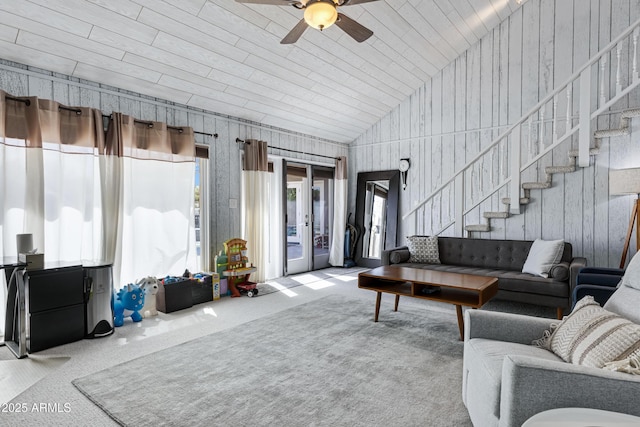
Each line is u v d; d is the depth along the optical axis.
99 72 3.66
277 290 5.11
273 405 2.12
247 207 5.27
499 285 4.05
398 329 3.43
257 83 4.71
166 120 4.42
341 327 3.50
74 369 2.62
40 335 2.95
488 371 1.63
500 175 5.12
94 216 3.70
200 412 2.05
